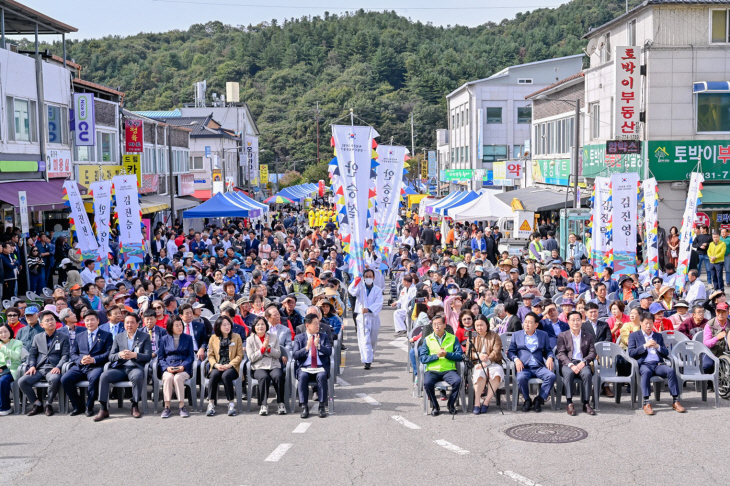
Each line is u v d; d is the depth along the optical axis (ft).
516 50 465.06
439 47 494.18
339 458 30.19
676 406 37.47
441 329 37.68
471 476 27.71
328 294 52.24
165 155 154.92
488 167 207.31
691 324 43.60
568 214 96.07
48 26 95.40
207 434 34.37
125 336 39.22
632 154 95.81
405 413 37.63
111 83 506.89
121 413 39.01
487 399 37.76
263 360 38.70
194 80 510.58
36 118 88.84
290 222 165.58
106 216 64.54
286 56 522.47
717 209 92.22
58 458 30.94
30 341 40.47
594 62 113.09
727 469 28.09
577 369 37.40
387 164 71.05
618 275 58.08
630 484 26.63
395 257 86.79
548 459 29.68
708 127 93.25
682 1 91.35
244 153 246.47
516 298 54.24
